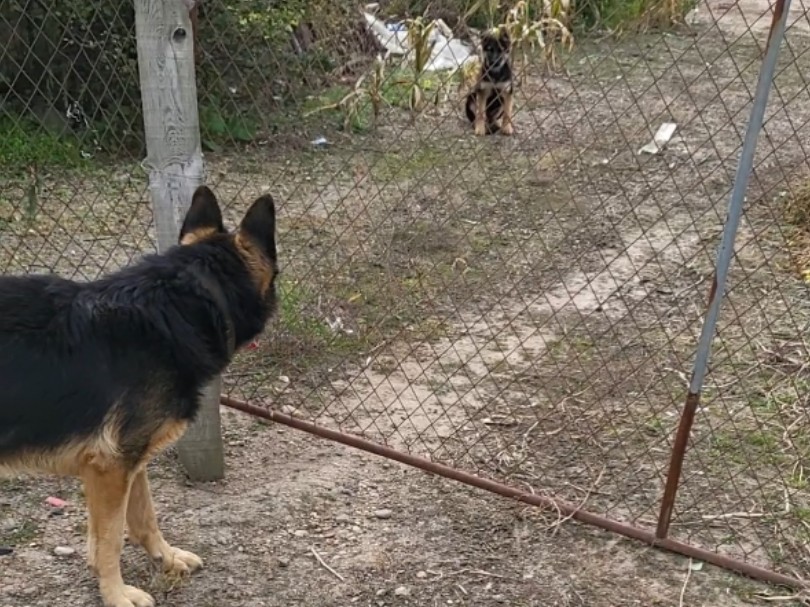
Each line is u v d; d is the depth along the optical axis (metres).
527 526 2.96
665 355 3.91
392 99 3.58
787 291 4.43
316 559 2.82
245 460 3.21
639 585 2.77
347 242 4.70
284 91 4.39
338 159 4.65
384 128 4.52
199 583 2.73
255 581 2.74
